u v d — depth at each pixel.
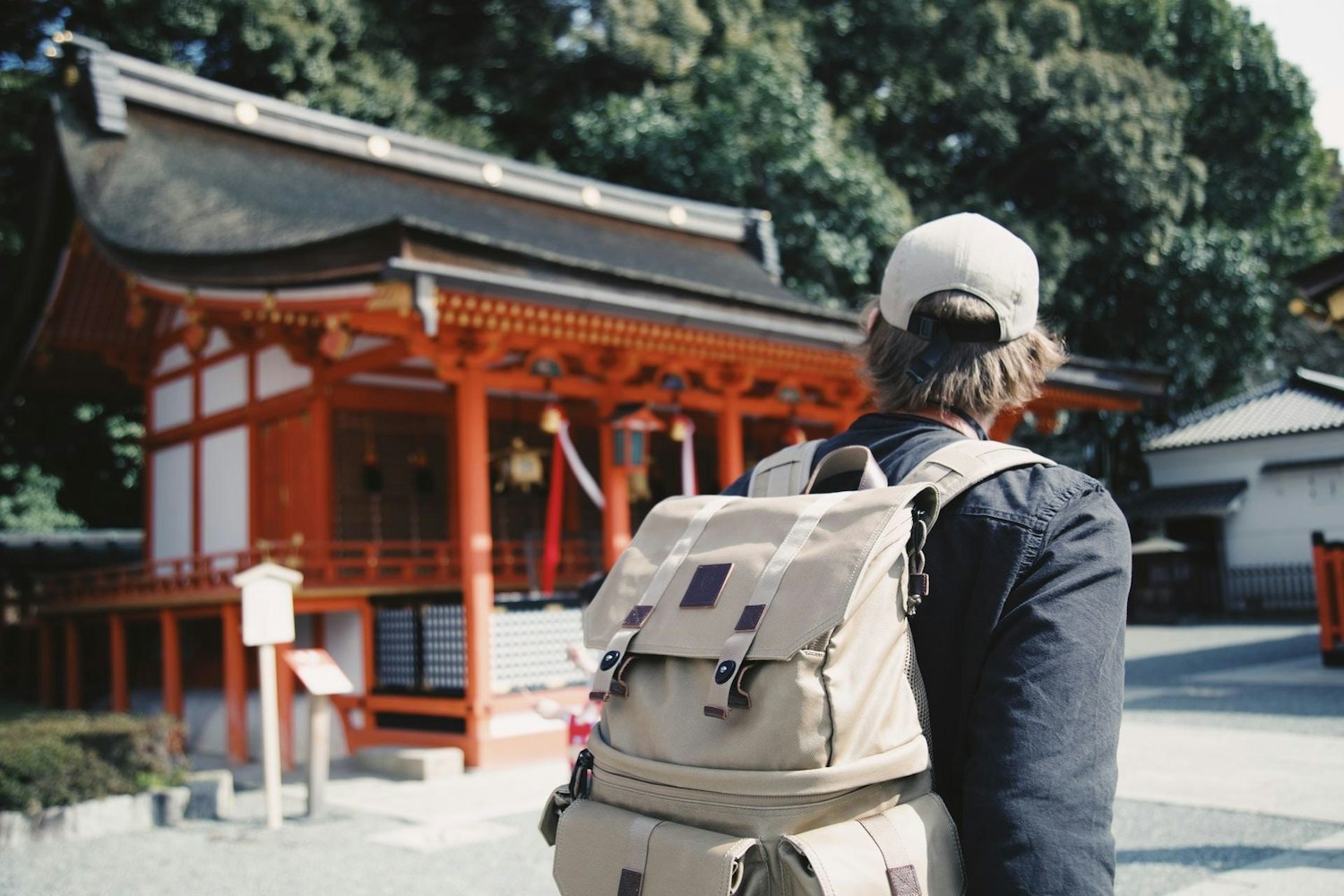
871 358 1.58
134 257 9.83
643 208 15.70
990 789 1.12
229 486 11.18
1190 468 25.75
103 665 13.85
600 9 22.75
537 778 8.02
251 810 7.09
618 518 9.62
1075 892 1.06
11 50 18.19
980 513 1.29
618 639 1.39
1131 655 15.64
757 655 1.18
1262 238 28.61
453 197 13.67
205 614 9.70
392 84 19.94
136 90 12.23
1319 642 16.16
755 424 14.05
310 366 9.98
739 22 22.94
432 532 10.68
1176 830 5.51
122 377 14.30
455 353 8.53
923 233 1.54
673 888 1.17
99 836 6.33
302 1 18.81
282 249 8.19
